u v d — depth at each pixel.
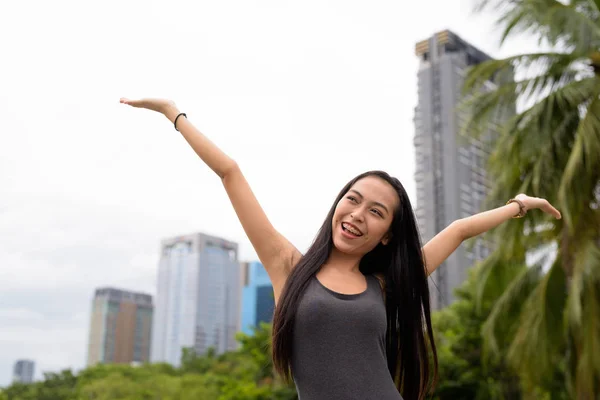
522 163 10.01
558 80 10.30
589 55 9.84
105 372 49.88
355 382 1.84
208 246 98.19
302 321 1.90
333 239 2.07
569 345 9.83
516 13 10.11
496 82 10.70
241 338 21.70
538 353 9.95
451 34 45.81
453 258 32.94
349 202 2.07
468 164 42.47
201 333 93.44
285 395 18.52
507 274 11.90
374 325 1.92
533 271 11.01
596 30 9.60
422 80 45.59
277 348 1.94
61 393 50.97
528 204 2.49
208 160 2.12
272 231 2.12
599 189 9.29
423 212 42.00
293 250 2.14
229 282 98.44
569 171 8.66
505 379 16.83
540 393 13.30
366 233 2.04
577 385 9.12
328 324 1.89
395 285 2.16
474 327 16.95
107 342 97.12
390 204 2.09
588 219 9.16
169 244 100.44
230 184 2.11
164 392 40.12
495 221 2.42
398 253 2.17
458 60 44.94
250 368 22.73
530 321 10.16
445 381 17.05
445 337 19.05
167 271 98.56
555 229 10.03
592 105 9.14
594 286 9.09
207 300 95.25
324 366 1.86
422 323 2.20
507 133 10.13
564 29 9.73
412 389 2.17
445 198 41.25
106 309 98.12
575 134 9.70
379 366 1.89
